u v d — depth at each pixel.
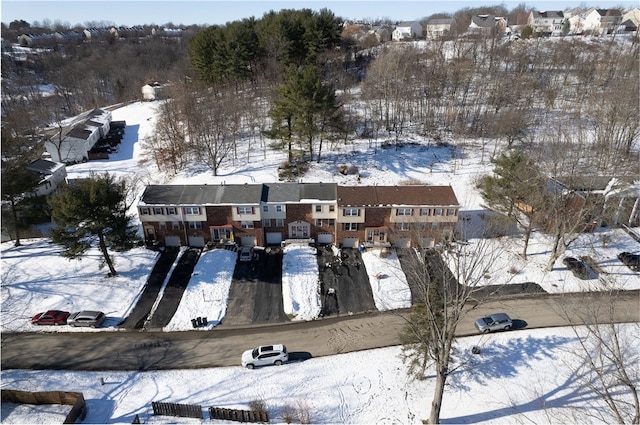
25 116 80.56
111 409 28.11
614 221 47.62
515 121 60.34
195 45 77.94
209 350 33.38
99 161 73.12
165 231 45.69
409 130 71.50
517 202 45.12
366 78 85.00
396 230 45.50
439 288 37.91
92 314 35.66
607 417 26.66
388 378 30.38
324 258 44.75
